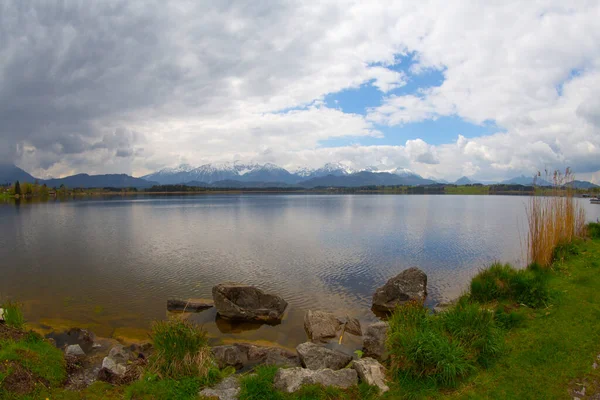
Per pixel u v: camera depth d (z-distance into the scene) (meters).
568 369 8.44
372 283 26.05
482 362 9.02
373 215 89.31
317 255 36.34
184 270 29.81
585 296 12.79
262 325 18.23
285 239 47.88
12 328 11.91
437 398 7.85
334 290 24.33
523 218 78.06
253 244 43.69
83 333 16.03
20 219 76.50
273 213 97.94
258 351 13.59
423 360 8.53
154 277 27.48
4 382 8.38
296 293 23.64
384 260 33.75
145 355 13.00
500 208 117.31
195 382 8.84
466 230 56.66
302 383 8.45
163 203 158.38
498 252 37.31
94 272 28.95
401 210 108.56
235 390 8.59
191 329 10.43
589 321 10.76
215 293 19.38
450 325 10.23
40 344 11.12
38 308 20.17
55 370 9.78
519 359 9.02
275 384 8.53
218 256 35.94
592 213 74.25
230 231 56.97
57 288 24.28
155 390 8.49
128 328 17.36
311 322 17.16
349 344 15.27
